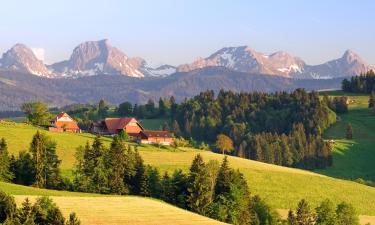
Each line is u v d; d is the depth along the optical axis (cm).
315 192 15500
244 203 12094
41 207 7344
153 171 13212
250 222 12012
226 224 9344
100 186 12825
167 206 10319
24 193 9956
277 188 15412
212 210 11962
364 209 14712
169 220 9094
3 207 7350
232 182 12494
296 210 12862
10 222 7012
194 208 12181
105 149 13200
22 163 12912
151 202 10506
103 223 8344
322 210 12075
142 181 12988
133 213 9262
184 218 9388
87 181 12706
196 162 12556
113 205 9756
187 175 13250
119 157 13050
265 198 13950
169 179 12838
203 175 12394
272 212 12238
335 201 15012
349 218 12188
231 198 12119
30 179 12769
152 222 8806
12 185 10950
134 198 10744
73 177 13600
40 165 12706
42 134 12962
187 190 12444
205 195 12231
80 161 13125
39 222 7188
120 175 13088
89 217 8581
